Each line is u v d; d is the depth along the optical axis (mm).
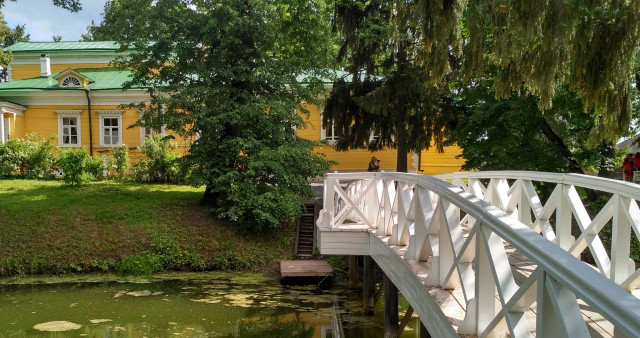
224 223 15656
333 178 9125
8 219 14766
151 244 14414
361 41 16406
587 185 4723
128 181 21125
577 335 1769
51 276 13367
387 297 7922
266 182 16188
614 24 5961
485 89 13586
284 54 17828
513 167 13617
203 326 9492
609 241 10734
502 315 2562
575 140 14859
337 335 8992
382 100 15594
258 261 14562
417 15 6383
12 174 21734
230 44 15781
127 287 12461
